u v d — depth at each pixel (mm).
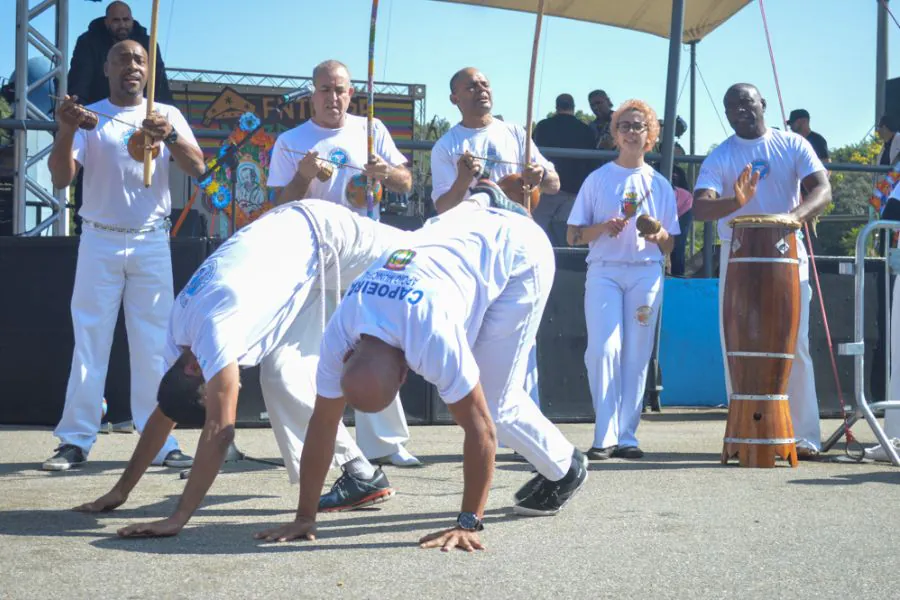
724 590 2467
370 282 2832
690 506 3609
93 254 4652
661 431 6277
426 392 6512
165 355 3289
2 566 2668
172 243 6156
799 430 5137
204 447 3102
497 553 2854
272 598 2383
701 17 10773
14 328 6277
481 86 4938
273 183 4570
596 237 5145
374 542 3004
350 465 3561
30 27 7477
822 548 2920
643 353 5188
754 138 5152
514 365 3234
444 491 3959
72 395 4695
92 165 4609
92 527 3213
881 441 4898
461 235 3020
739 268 4746
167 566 2680
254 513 3492
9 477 4336
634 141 5191
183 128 4816
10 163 7605
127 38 7074
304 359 3758
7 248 6270
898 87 10055
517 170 4977
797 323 4758
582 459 3455
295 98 5176
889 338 5430
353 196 4500
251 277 3236
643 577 2588
